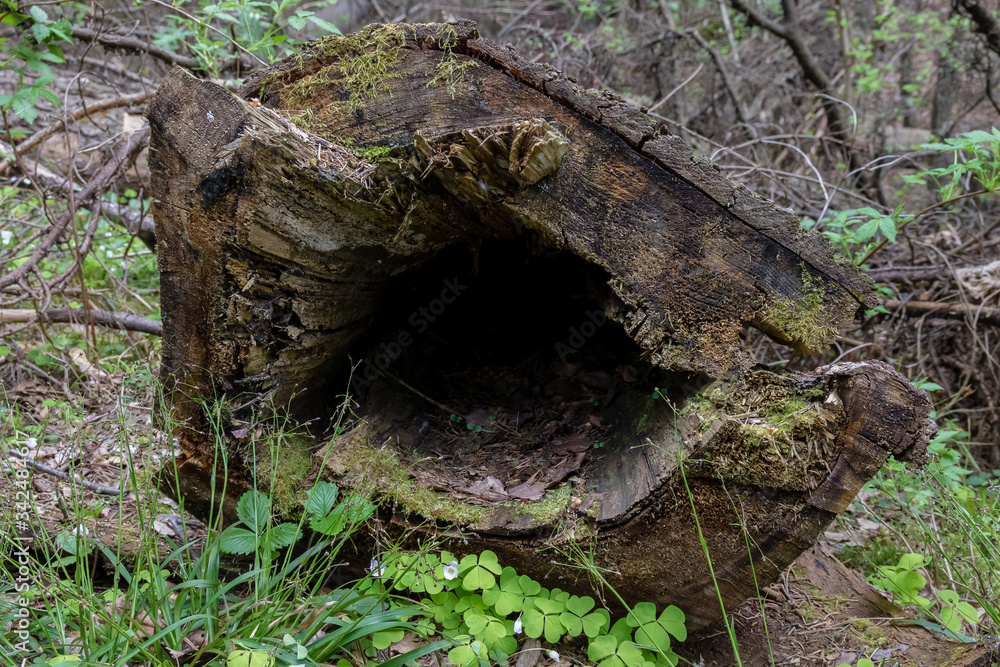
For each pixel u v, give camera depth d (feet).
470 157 4.90
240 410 5.60
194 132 4.64
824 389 4.86
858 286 4.96
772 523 5.05
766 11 21.79
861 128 15.81
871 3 21.88
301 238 5.10
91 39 9.30
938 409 10.62
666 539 5.29
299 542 5.94
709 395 5.04
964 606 5.91
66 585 5.06
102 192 9.39
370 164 5.10
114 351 9.70
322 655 4.91
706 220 4.94
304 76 5.22
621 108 4.86
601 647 5.24
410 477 5.98
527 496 5.80
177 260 5.07
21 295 8.61
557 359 8.17
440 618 5.44
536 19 21.26
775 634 6.15
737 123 16.72
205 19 8.97
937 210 13.16
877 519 7.90
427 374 7.98
